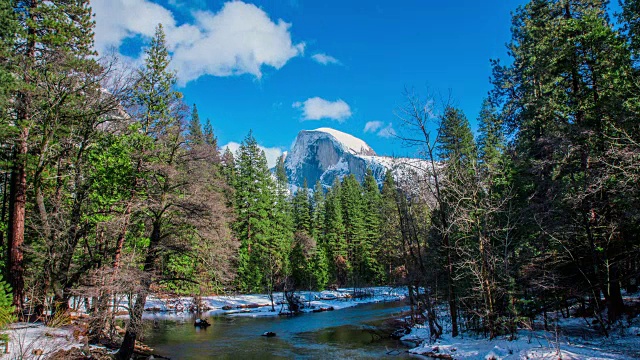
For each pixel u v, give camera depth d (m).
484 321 20.22
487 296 19.27
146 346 21.97
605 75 16.98
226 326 31.72
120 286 15.81
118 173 19.81
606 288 17.95
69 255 19.45
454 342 20.03
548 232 17.45
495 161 26.03
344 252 64.06
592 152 17.05
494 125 30.72
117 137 20.92
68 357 14.23
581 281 19.02
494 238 20.45
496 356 15.53
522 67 25.73
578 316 22.22
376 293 58.19
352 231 65.75
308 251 56.47
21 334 14.84
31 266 21.39
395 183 26.89
